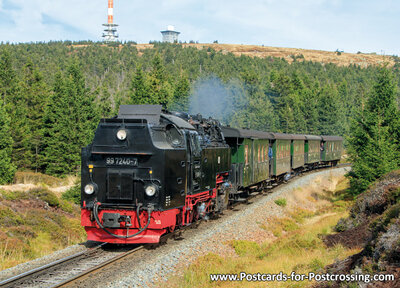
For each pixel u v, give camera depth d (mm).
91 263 10016
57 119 40812
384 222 11695
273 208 22000
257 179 23750
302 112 75312
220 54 169750
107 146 10891
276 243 14930
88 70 155375
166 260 10734
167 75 68062
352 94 125125
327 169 46188
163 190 10680
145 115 11945
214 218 17359
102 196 10953
